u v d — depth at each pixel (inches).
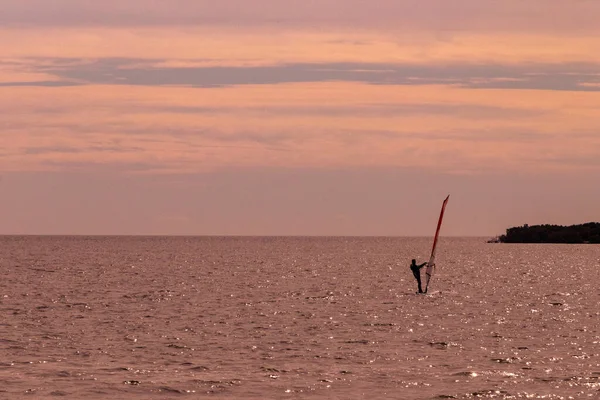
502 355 5639.8
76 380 4788.4
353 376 4918.8
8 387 4589.1
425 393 4478.3
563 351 5797.2
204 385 4677.7
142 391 4532.5
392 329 7022.6
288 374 4985.2
